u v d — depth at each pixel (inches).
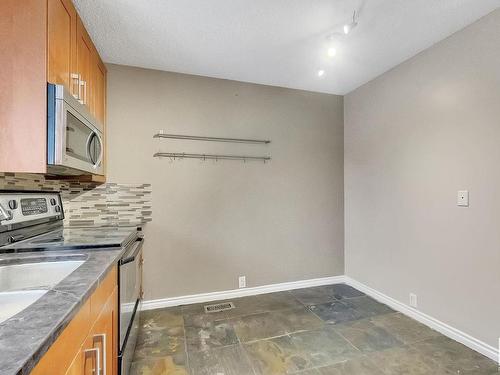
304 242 123.2
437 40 84.4
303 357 72.9
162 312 98.3
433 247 86.7
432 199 86.9
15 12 49.7
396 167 100.7
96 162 75.4
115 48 88.1
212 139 109.2
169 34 80.7
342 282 128.6
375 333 84.6
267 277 117.3
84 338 37.1
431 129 87.3
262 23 75.9
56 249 56.9
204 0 66.5
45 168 50.6
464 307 77.8
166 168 103.6
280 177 119.5
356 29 78.8
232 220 112.1
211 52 91.4
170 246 104.0
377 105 109.7
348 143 127.1
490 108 71.2
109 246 59.0
